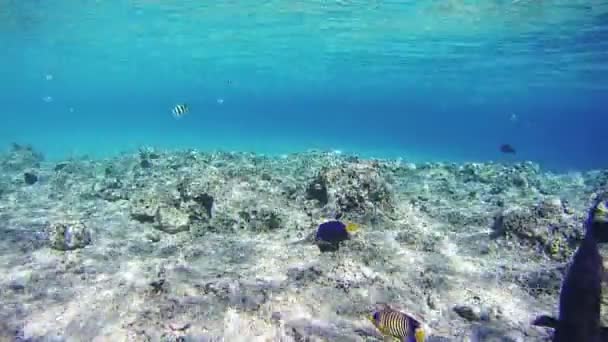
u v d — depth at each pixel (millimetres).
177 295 5359
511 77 45344
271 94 133250
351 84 76750
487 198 10867
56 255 6887
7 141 37750
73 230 7176
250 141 46062
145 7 22547
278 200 8570
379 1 19531
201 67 58750
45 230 7957
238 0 20562
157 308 5102
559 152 64125
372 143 54062
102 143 37719
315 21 25047
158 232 7805
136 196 8953
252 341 4523
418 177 13648
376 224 7371
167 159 15320
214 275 5953
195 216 7984
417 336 3207
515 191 12383
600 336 3398
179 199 8172
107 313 5086
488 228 7867
